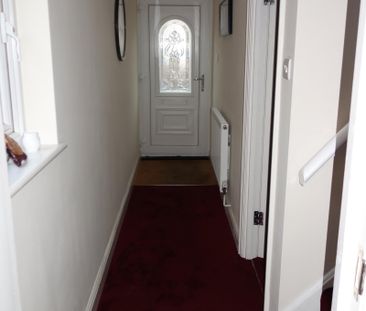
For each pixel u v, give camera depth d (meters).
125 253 2.92
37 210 1.45
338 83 1.68
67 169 1.85
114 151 3.23
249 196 2.73
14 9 1.59
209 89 5.21
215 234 3.22
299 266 1.88
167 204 3.83
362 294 0.66
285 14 1.76
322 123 1.72
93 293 2.34
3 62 1.54
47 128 1.70
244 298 2.39
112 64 3.14
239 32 2.95
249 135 2.63
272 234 1.99
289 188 1.79
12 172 1.32
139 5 4.97
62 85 1.80
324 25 1.63
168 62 5.16
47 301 1.56
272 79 2.50
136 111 4.94
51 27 1.64
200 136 5.37
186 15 5.02
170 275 2.63
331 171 1.76
